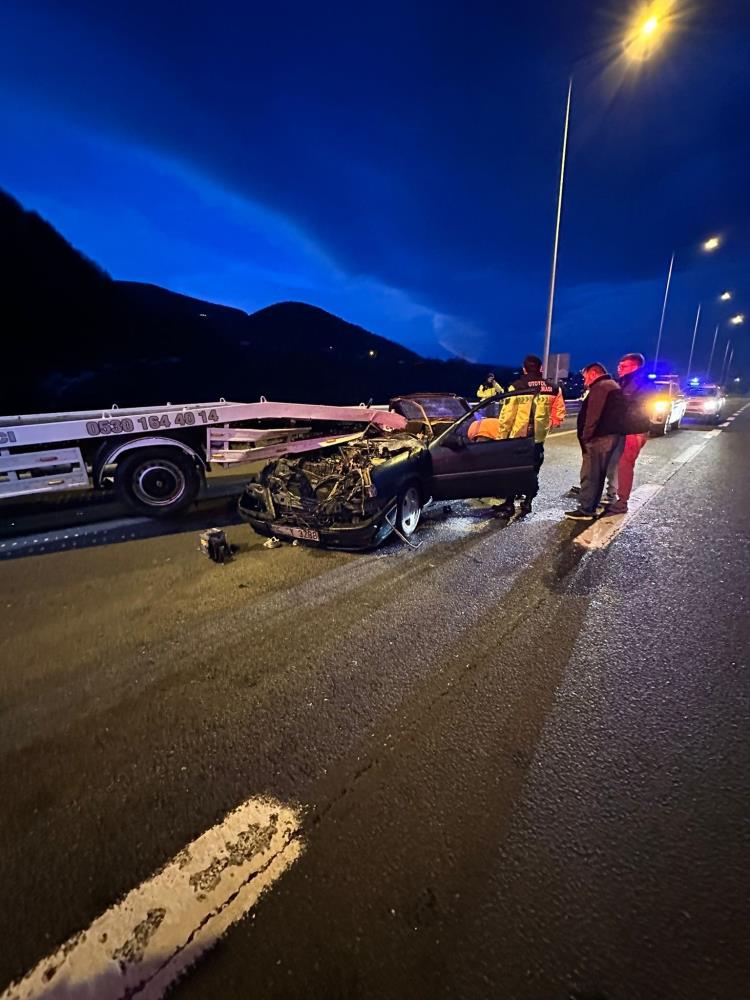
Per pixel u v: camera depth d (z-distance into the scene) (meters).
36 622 3.23
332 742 2.08
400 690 2.42
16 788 1.89
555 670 2.57
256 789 1.85
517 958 1.28
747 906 1.40
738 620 3.09
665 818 1.68
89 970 1.30
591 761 1.95
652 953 1.28
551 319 13.15
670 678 2.49
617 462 5.52
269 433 5.99
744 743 2.04
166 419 5.46
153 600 3.52
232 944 1.34
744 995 1.19
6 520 5.65
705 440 12.28
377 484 4.29
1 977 1.30
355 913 1.40
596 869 1.51
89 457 5.48
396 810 1.74
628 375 4.91
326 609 3.32
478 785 1.84
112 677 2.60
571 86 11.57
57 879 1.54
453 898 1.43
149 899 1.47
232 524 5.38
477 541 4.66
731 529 4.97
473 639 2.89
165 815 1.76
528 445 5.38
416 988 1.22
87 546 4.71
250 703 2.36
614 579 3.74
